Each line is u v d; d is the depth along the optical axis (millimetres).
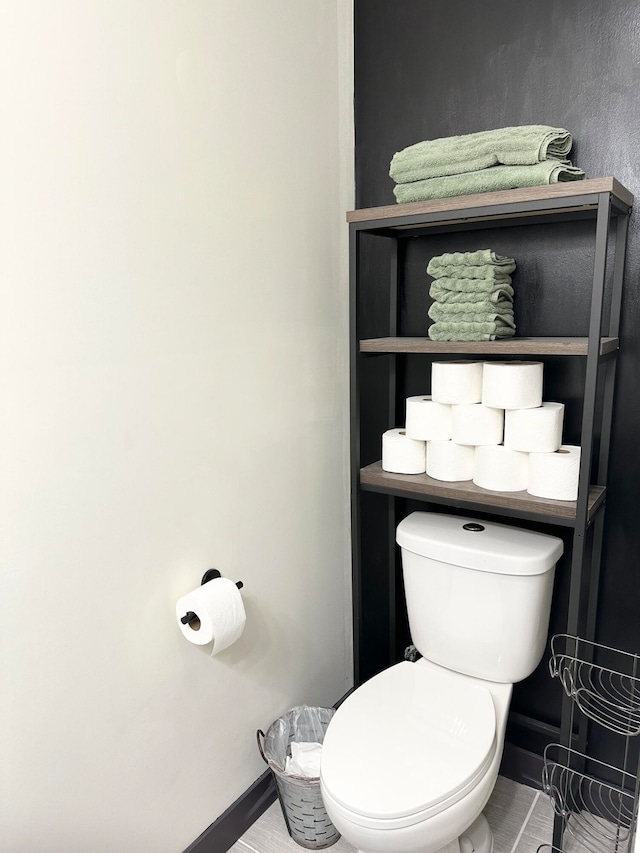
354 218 1533
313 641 1840
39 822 1129
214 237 1345
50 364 1050
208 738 1490
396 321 1781
